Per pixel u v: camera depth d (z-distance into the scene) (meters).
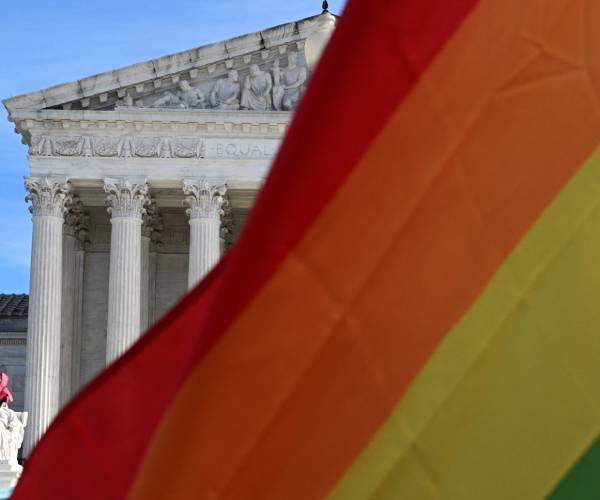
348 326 6.38
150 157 82.19
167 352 8.47
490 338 6.78
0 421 53.09
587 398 6.93
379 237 6.38
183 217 93.00
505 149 6.65
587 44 6.73
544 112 6.72
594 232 6.95
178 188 84.12
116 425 8.56
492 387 6.80
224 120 81.88
